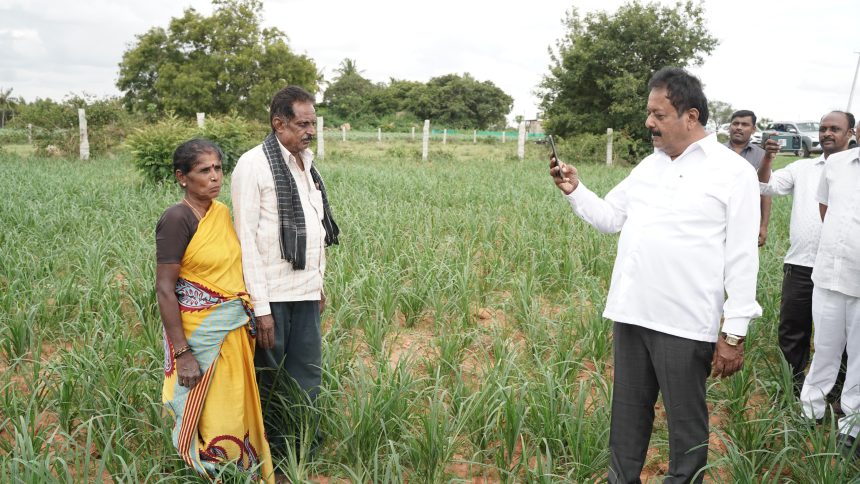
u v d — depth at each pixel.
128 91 33.22
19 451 3.04
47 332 4.77
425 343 5.02
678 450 2.92
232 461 2.90
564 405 3.74
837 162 3.81
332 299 5.34
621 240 3.01
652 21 24.70
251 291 3.02
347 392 4.07
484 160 22.77
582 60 25.38
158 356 4.08
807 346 4.48
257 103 30.73
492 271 6.27
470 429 3.68
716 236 2.79
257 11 31.89
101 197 9.70
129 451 3.33
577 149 24.36
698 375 2.86
